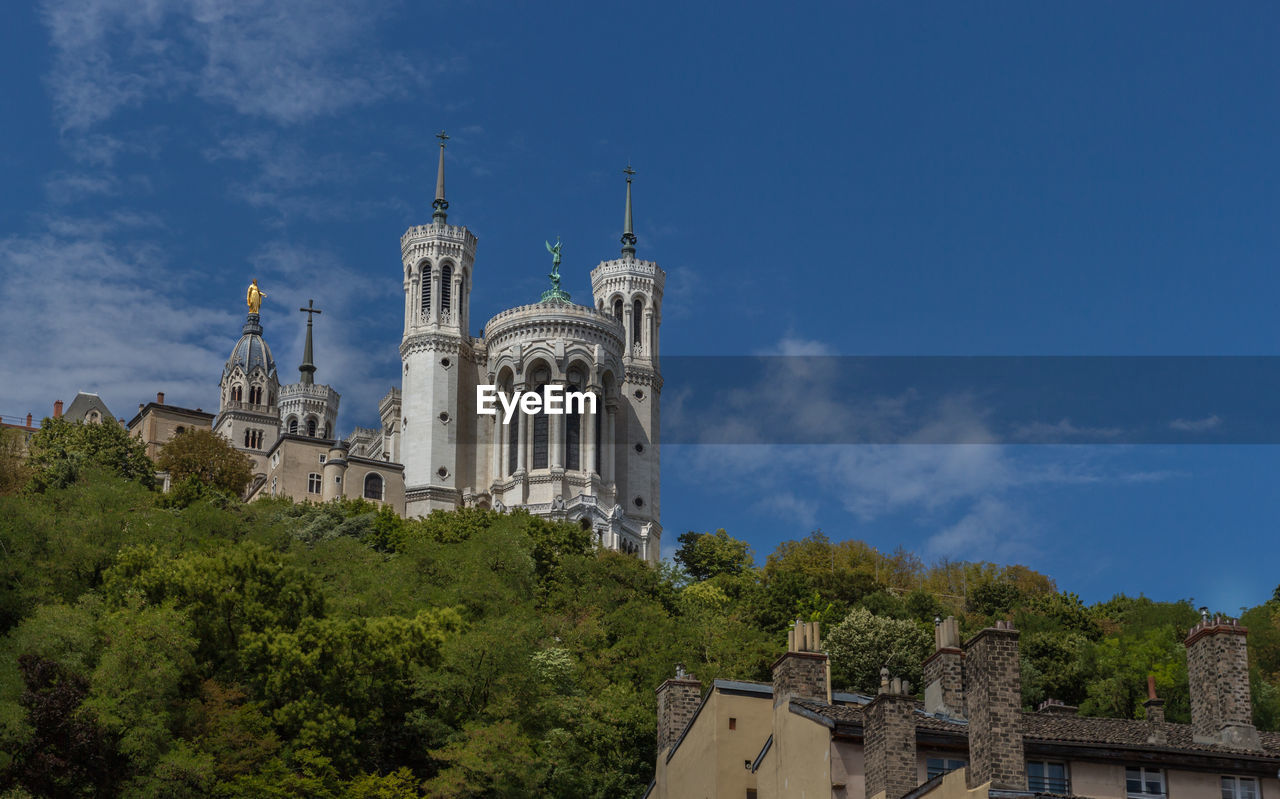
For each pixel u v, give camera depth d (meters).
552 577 122.81
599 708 80.88
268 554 79.81
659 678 95.81
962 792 41.34
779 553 169.50
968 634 125.06
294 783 68.38
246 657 75.00
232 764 69.00
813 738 47.03
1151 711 50.09
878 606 136.62
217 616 77.69
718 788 52.00
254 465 191.25
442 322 178.12
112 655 70.69
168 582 78.69
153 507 114.62
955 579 164.25
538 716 77.69
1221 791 46.34
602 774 77.31
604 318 175.25
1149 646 103.44
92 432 151.25
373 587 96.25
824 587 148.25
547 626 101.44
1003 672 41.75
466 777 69.44
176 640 72.81
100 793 65.19
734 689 53.38
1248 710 50.44
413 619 82.75
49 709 64.81
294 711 72.50
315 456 166.12
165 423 190.38
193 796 66.31
